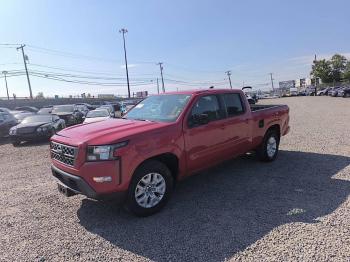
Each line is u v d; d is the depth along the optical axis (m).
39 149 12.28
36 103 48.25
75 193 4.79
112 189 4.36
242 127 6.50
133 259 3.64
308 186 5.85
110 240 4.10
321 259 3.45
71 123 21.91
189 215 4.76
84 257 3.71
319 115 20.06
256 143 7.10
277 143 7.92
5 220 4.83
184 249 3.80
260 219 4.51
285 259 3.47
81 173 4.41
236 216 4.65
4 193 6.20
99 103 50.75
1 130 16.02
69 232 4.36
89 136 4.61
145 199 4.73
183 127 5.21
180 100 5.69
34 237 4.25
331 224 4.26
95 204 5.34
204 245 3.87
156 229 4.35
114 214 4.90
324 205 4.92
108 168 4.32
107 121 5.64
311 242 3.81
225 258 3.56
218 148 5.88
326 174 6.57
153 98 6.34
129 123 5.21
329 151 8.73
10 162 9.66
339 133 11.82
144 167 4.66
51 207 5.30
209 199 5.38
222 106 6.11
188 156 5.29
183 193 5.71
